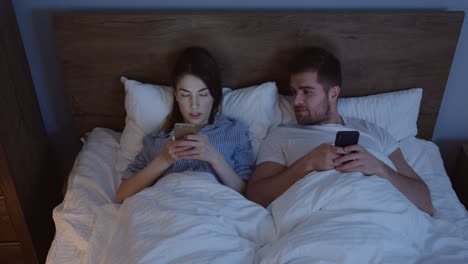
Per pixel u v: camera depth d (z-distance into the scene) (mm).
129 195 1327
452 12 1534
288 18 1528
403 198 1145
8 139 1396
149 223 1109
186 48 1543
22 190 1496
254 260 1057
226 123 1503
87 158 1533
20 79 1556
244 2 1603
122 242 1101
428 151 1639
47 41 1666
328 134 1418
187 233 1049
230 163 1475
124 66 1610
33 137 1660
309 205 1125
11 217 1494
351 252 981
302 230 1060
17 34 1566
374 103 1624
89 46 1562
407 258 1037
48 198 1790
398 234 1087
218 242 1051
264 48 1587
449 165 1999
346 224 1059
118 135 1696
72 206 1333
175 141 1272
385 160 1316
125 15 1511
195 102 1409
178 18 1519
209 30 1546
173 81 1436
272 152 1440
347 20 1533
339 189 1118
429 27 1551
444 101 1829
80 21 1512
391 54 1604
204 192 1223
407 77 1655
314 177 1177
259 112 1560
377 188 1130
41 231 1677
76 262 1163
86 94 1666
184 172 1312
